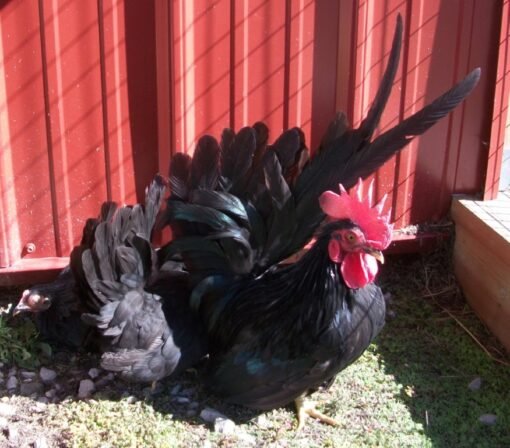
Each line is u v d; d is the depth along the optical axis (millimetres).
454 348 948
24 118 923
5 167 930
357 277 712
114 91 932
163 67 930
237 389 793
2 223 941
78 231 983
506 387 879
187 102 946
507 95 1021
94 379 872
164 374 813
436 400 857
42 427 787
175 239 854
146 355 795
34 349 910
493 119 1026
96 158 957
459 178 1069
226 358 798
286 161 839
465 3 988
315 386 808
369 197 715
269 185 800
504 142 1068
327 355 746
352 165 785
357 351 762
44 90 917
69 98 926
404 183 1056
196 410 833
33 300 885
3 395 838
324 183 803
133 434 774
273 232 820
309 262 750
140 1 901
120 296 794
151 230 840
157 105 947
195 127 964
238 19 932
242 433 796
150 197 830
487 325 978
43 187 955
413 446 782
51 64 907
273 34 948
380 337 965
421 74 1007
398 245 1062
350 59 978
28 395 841
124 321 786
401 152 1037
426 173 1059
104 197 976
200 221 816
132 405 823
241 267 827
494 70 1020
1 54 892
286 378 766
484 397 859
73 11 893
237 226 817
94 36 906
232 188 839
